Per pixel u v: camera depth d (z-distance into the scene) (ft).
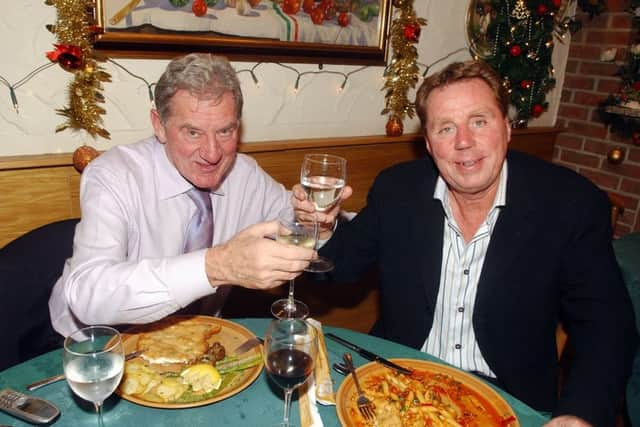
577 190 4.48
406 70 8.80
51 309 4.74
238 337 3.91
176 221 4.98
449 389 3.54
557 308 4.62
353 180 8.90
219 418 3.16
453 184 4.48
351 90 8.63
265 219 5.72
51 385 3.34
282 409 3.28
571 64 11.01
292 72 7.95
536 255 4.38
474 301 4.54
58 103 6.43
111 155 4.80
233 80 4.43
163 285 3.54
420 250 4.76
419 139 9.23
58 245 4.75
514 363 4.47
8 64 6.05
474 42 9.66
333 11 7.91
